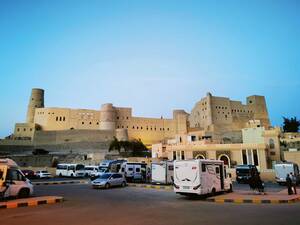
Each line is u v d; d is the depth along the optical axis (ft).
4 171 48.29
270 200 48.67
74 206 44.37
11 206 42.80
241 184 101.50
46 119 320.29
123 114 352.49
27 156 213.05
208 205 45.57
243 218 33.17
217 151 153.89
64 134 301.84
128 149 246.47
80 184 96.37
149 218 33.50
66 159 215.72
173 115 379.76
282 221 31.04
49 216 35.19
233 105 370.12
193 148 160.76
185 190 54.70
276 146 165.99
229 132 304.30
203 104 366.43
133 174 109.81
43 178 132.87
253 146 145.28
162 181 92.38
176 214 36.40
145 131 357.41
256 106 379.35
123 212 38.22
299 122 302.86
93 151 270.05
